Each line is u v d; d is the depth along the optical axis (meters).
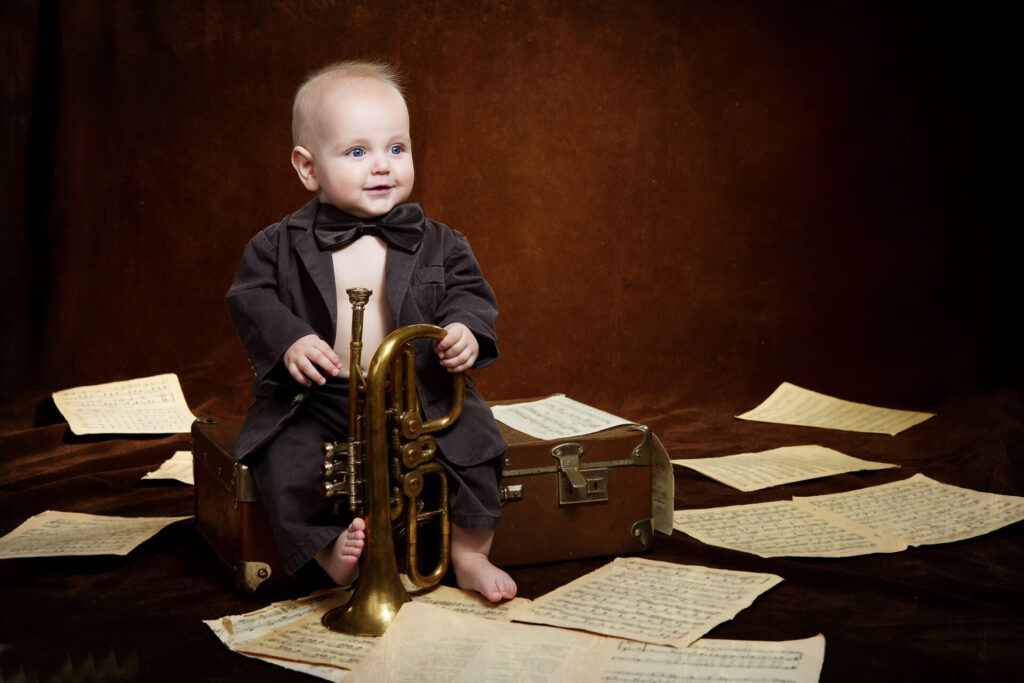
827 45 4.12
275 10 3.78
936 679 1.65
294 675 1.67
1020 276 4.11
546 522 2.18
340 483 1.87
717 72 4.06
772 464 3.00
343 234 2.02
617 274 4.03
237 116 3.79
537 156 3.94
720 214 4.10
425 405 2.00
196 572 2.18
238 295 2.03
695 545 2.27
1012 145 4.14
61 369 3.73
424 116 3.87
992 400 3.65
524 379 3.98
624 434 2.23
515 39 3.90
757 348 4.11
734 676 1.62
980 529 2.41
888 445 3.30
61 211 3.70
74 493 2.70
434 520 2.04
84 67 3.68
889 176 4.15
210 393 3.80
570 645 1.72
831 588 2.04
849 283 4.16
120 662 1.73
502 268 3.95
